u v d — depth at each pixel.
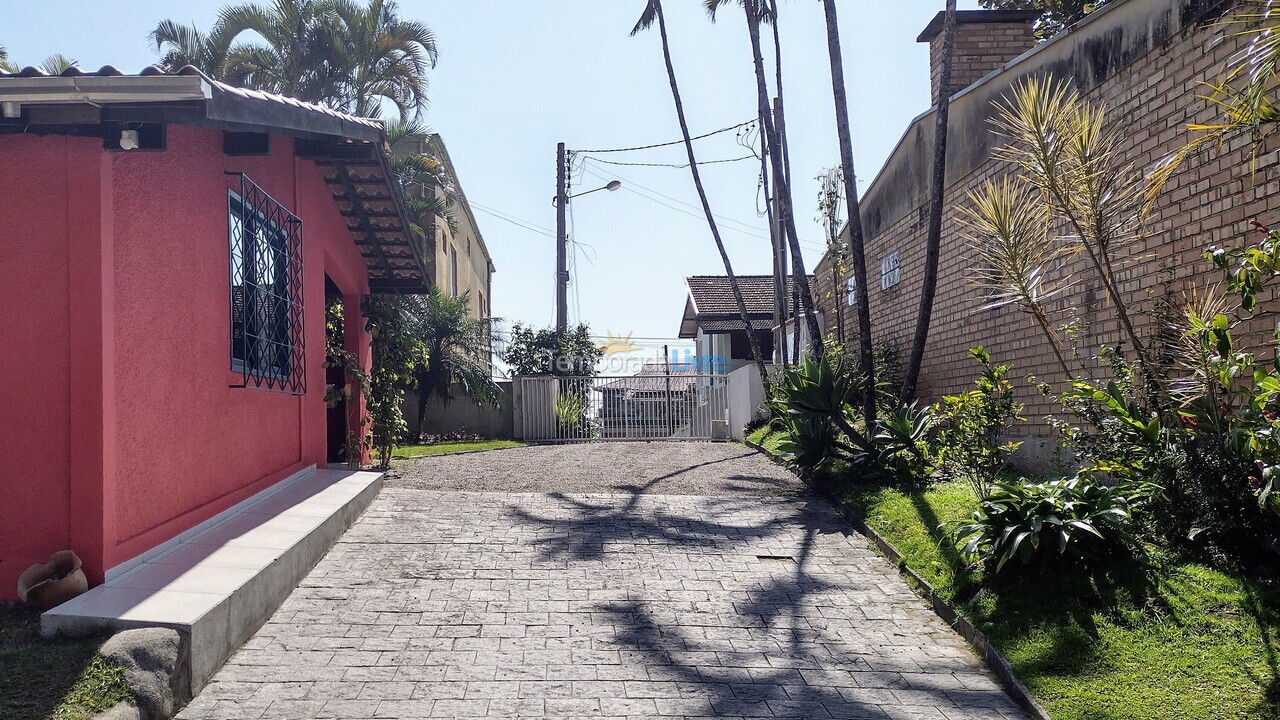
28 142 5.19
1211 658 4.64
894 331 13.51
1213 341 5.69
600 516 8.63
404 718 4.29
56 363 5.18
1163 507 5.92
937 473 9.32
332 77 20.11
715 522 8.45
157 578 5.28
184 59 19.80
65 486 5.16
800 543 7.71
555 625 5.69
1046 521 5.79
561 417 18.41
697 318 24.20
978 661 5.25
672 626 5.74
